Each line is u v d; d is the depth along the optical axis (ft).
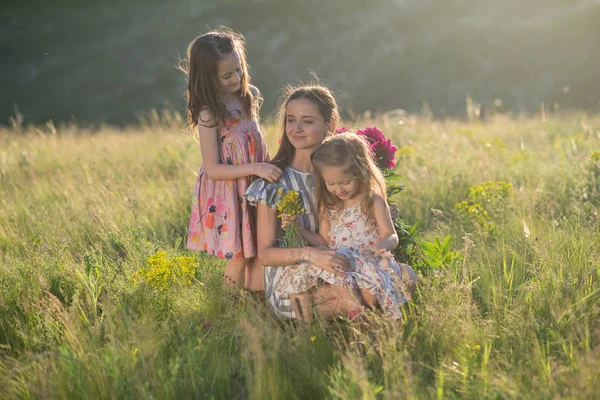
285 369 10.46
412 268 13.20
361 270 11.85
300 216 12.86
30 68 118.83
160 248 17.10
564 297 12.53
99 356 10.94
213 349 11.44
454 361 10.56
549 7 117.29
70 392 10.06
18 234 18.58
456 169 23.65
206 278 14.53
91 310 12.91
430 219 20.38
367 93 107.86
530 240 14.48
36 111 108.06
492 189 18.94
